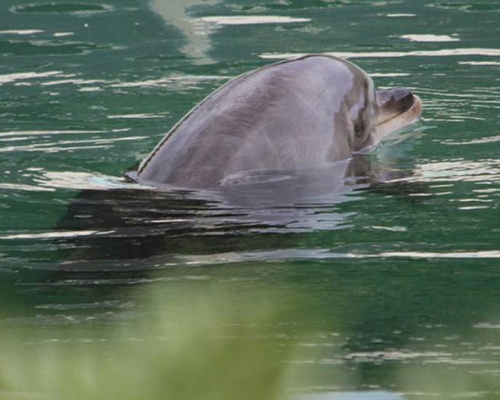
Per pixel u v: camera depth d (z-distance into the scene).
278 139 23.23
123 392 3.74
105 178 23.66
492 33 39.06
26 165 25.22
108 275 17.64
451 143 27.23
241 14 42.34
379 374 12.27
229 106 23.72
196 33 39.69
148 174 22.78
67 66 35.69
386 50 37.12
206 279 17.30
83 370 3.78
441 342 13.84
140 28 40.44
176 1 44.44
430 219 20.84
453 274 17.55
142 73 34.78
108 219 20.55
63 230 20.19
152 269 17.89
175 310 4.44
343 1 44.22
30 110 30.61
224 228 19.89
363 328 14.66
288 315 4.81
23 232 20.30
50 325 14.89
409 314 15.42
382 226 20.36
